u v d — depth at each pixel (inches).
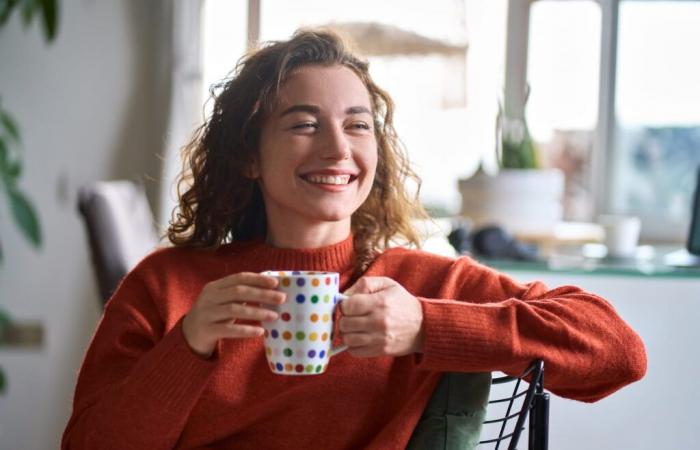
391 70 137.5
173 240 55.0
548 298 48.1
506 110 133.7
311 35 50.5
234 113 51.8
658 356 80.5
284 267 51.6
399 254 53.4
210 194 54.0
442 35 136.1
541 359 42.9
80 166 139.0
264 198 53.0
